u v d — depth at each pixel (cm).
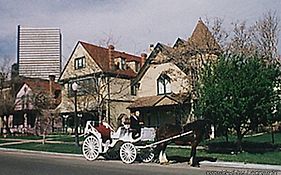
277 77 2217
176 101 3659
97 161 2086
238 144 2311
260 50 3850
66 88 4781
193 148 1900
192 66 3275
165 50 3788
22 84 5428
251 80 2117
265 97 2141
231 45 3388
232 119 2145
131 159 1989
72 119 4794
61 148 2744
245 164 1872
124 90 4616
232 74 2141
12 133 4816
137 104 4088
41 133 4528
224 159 2034
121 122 2508
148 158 2039
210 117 2175
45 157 2334
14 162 2031
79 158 2256
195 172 1664
